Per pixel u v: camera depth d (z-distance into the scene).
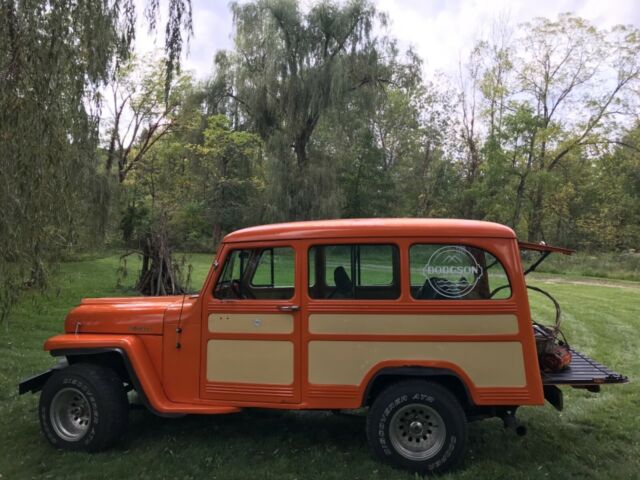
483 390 3.92
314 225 4.27
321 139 31.81
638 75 34.78
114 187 15.69
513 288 3.97
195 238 33.94
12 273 5.48
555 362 4.22
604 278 23.62
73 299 12.40
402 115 47.94
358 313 4.05
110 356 4.64
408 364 3.97
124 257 14.81
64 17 5.83
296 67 29.55
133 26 6.81
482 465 4.10
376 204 40.00
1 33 5.26
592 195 43.53
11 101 5.10
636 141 36.31
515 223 34.78
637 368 7.46
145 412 5.29
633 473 4.06
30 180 5.23
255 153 33.34
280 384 4.15
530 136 33.22
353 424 5.00
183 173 34.84
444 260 4.05
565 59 36.59
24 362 7.14
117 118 32.41
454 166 46.00
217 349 4.29
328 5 29.59
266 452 4.36
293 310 4.13
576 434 4.88
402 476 3.90
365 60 29.84
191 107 33.41
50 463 4.11
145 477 3.89
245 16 29.61
